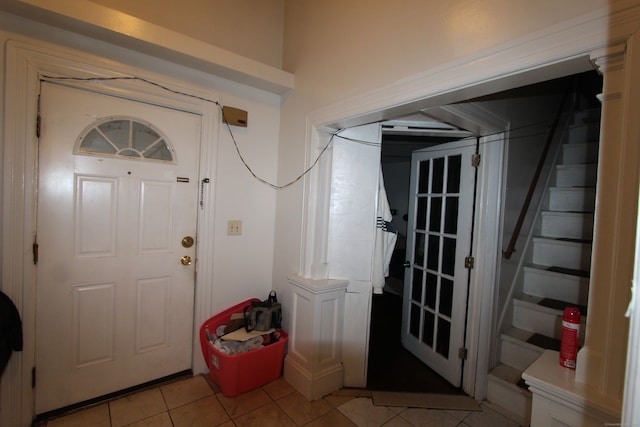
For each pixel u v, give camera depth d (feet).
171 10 6.48
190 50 6.14
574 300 7.54
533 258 8.65
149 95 6.33
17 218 5.22
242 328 7.30
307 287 6.76
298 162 7.39
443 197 8.19
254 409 6.30
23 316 5.32
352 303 7.17
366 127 7.11
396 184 16.69
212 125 7.12
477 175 7.34
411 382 7.63
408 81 4.86
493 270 7.07
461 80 4.19
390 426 6.03
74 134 5.71
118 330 6.35
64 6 4.94
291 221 7.59
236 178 7.58
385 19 5.35
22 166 5.22
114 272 6.24
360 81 5.80
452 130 7.16
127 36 5.55
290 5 7.97
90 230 5.96
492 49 3.86
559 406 3.30
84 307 5.98
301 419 6.09
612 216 3.04
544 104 8.66
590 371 3.23
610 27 2.98
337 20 6.39
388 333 10.46
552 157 9.30
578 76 10.41
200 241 7.13
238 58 6.76
